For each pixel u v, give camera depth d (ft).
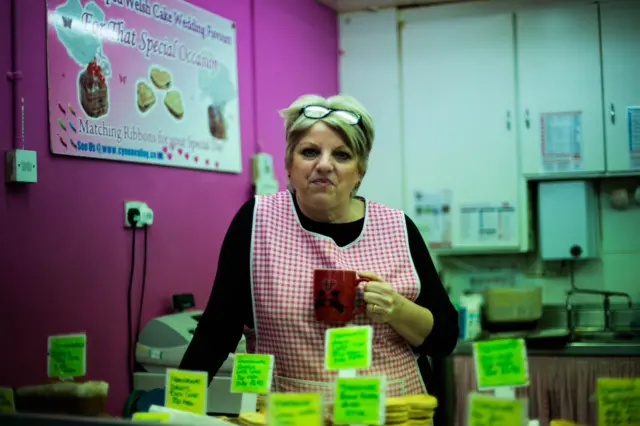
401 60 11.46
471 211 11.03
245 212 4.65
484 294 10.64
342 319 4.05
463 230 11.08
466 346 9.34
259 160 8.98
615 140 10.30
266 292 4.35
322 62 11.21
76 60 6.20
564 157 10.55
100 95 6.46
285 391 4.26
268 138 9.47
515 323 10.10
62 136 6.02
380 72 11.57
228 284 4.56
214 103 8.23
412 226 4.68
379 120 11.56
